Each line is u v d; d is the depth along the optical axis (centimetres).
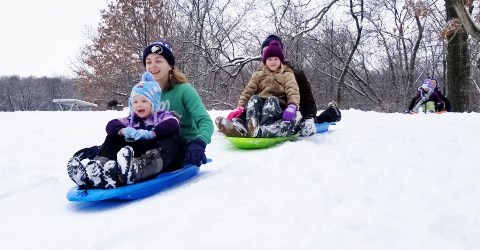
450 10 977
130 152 244
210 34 1905
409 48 2502
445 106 1020
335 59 2284
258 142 376
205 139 289
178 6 1905
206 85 1841
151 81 289
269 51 439
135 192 240
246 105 423
